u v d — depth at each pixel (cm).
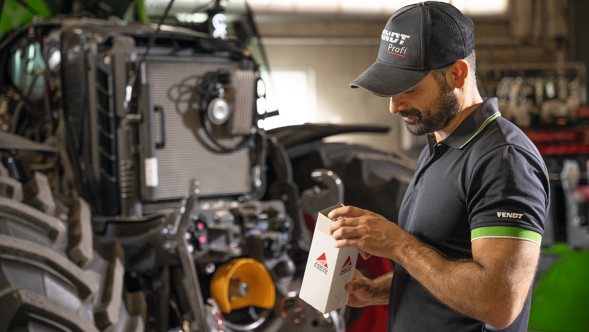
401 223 120
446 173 106
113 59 196
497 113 106
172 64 209
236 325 209
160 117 205
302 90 689
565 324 309
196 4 301
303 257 245
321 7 691
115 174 199
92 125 197
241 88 214
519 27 713
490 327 102
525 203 93
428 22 99
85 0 260
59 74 207
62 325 144
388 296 127
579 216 479
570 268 329
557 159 528
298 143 263
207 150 216
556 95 602
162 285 192
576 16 699
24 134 239
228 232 196
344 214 107
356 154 267
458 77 102
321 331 199
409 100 105
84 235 170
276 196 239
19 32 234
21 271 145
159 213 196
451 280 94
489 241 93
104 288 168
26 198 174
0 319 138
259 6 676
